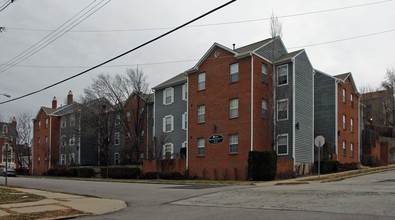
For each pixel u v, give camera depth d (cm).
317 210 989
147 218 1045
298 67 2969
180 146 3738
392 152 4509
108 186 2411
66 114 5500
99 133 4781
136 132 4412
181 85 3850
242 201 1292
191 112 3184
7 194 1652
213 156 2920
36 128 6084
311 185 1816
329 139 3481
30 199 1477
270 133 2848
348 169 3328
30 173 6053
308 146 2972
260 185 2022
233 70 2894
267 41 3047
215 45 3030
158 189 2023
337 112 3506
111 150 5175
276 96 2820
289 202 1179
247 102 2738
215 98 2986
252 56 2762
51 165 5512
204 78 3123
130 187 2270
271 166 2420
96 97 4612
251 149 2652
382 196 1180
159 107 4116
